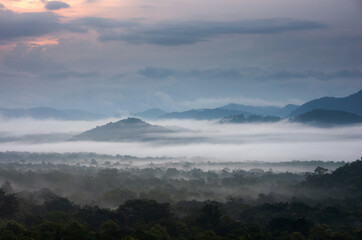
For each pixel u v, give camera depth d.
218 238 101.31
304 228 113.06
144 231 101.00
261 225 120.88
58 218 110.06
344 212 131.38
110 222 103.19
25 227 101.38
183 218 120.00
